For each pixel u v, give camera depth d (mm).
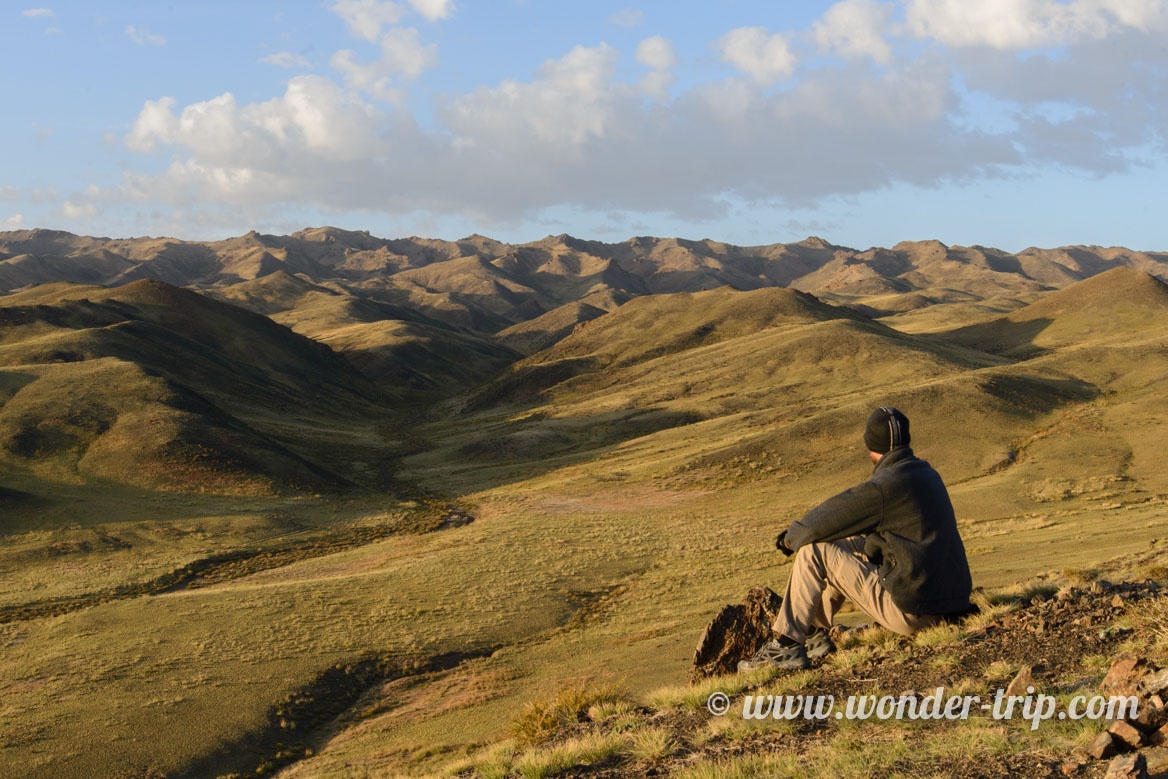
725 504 82125
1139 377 114188
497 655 40156
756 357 165250
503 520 78812
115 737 31312
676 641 32344
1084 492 69188
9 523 74062
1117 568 12781
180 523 78938
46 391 116375
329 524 83000
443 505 91500
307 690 36344
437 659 40719
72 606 53656
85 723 32625
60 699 35500
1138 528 42500
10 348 153625
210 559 68125
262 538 76062
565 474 103812
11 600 55344
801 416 116188
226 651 41531
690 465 96438
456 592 52156
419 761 22375
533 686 30469
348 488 101125
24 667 40500
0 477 90562
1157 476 72062
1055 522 55344
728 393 148625
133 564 65812
